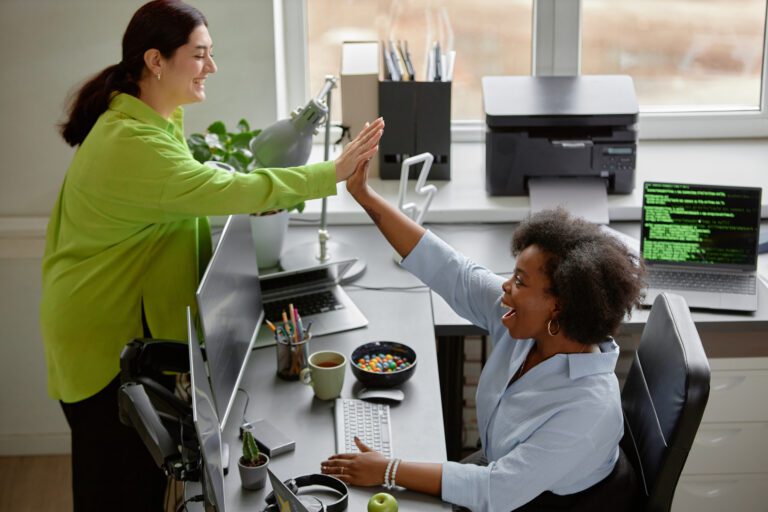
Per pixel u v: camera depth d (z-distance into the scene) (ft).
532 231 5.97
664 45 11.18
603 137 9.95
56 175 10.12
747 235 8.57
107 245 7.31
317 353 7.14
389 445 6.40
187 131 10.30
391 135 10.44
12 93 9.83
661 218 8.71
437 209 9.98
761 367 8.37
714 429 8.59
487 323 6.93
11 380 10.70
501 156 10.03
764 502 8.82
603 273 5.72
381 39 11.21
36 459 10.77
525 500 5.83
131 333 7.53
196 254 7.64
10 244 10.13
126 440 7.77
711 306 8.25
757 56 11.16
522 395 6.11
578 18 11.00
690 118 11.34
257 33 9.95
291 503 5.33
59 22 9.64
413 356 7.34
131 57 7.11
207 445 5.13
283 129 7.88
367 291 8.70
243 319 7.16
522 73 11.35
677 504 8.87
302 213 10.21
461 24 11.16
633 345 8.67
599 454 5.87
